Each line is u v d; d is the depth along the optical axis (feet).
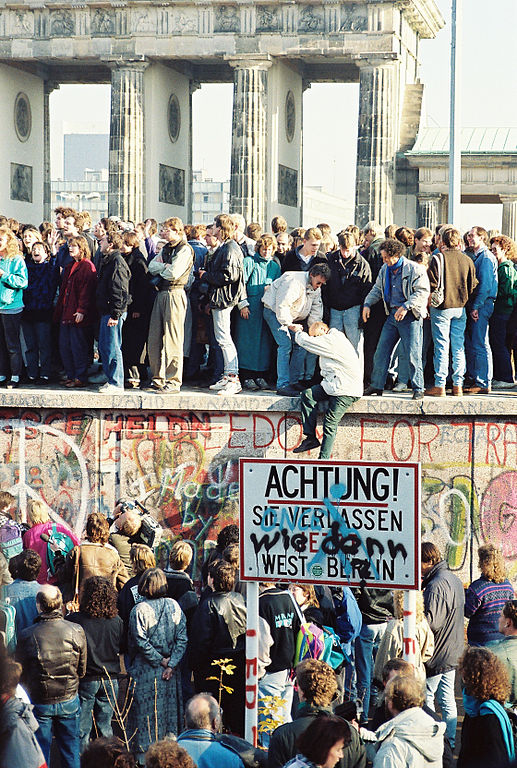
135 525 53.26
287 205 282.77
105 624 42.88
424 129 272.31
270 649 41.88
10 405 65.77
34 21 266.57
